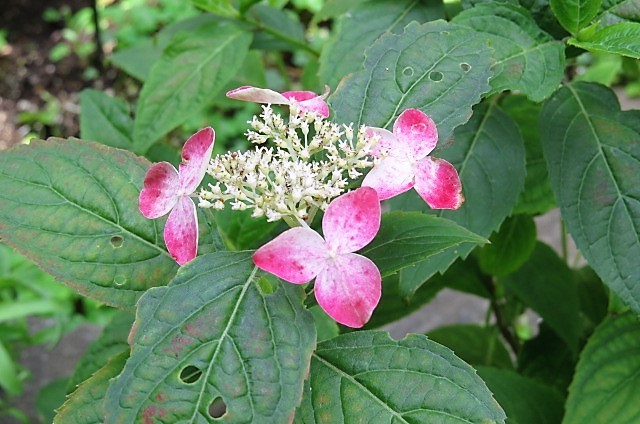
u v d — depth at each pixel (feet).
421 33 1.35
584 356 1.62
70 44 4.66
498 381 1.74
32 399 2.94
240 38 1.83
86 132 1.76
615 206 1.44
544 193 1.80
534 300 1.88
